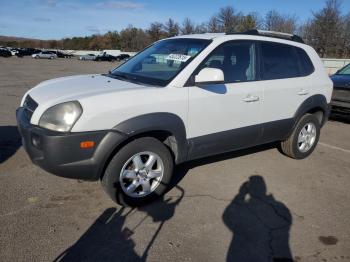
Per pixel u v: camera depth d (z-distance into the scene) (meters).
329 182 4.68
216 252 3.08
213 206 3.86
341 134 7.34
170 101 3.65
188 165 4.98
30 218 3.44
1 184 4.12
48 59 54.75
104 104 3.28
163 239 3.22
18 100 9.93
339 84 8.09
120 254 2.99
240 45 4.43
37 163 3.33
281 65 4.89
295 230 3.48
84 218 3.49
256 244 3.22
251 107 4.43
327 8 44.84
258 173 4.84
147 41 85.38
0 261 2.82
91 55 62.62
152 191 3.79
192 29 68.75
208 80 3.69
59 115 3.21
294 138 5.25
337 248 3.23
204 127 4.02
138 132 3.45
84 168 3.27
